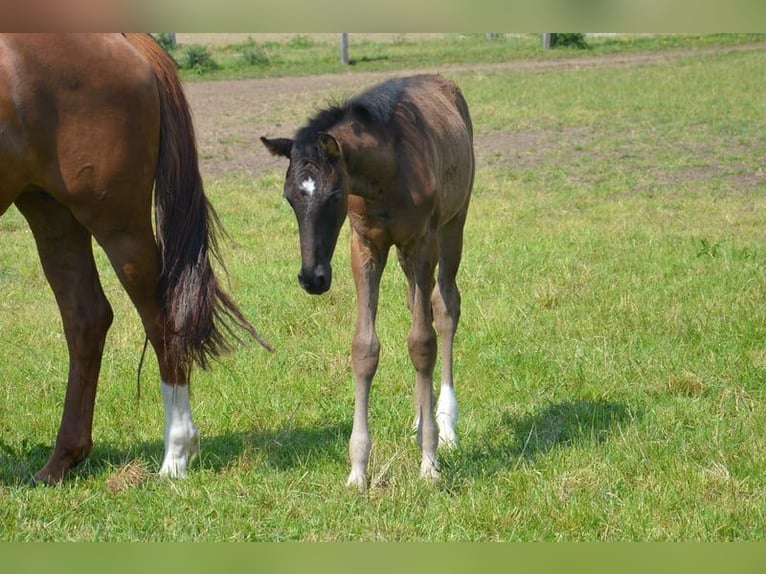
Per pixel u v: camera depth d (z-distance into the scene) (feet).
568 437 18.62
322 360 22.68
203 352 17.19
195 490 16.28
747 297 25.81
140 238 16.88
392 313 25.59
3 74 15.31
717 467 16.51
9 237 35.22
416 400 18.45
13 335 24.79
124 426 19.56
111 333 24.91
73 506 15.74
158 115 16.84
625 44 98.58
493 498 15.84
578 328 24.18
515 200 41.24
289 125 58.49
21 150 15.67
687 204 40.01
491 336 23.94
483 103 65.72
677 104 63.72
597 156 50.67
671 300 25.98
